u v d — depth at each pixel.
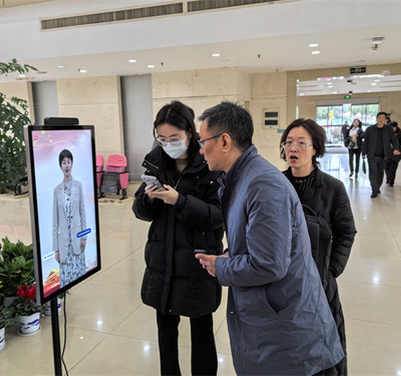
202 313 1.92
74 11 6.64
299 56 7.86
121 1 6.34
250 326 1.39
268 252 1.24
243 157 1.42
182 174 1.90
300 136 1.83
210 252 1.92
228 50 6.88
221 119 1.39
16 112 3.14
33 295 2.90
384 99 20.59
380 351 2.63
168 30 6.32
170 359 2.03
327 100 21.77
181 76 9.45
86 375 2.42
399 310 3.21
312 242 1.69
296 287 1.35
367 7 5.42
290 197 1.31
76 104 10.18
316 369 1.39
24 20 6.94
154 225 1.97
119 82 9.88
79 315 3.22
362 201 7.64
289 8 5.73
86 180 1.88
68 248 1.77
